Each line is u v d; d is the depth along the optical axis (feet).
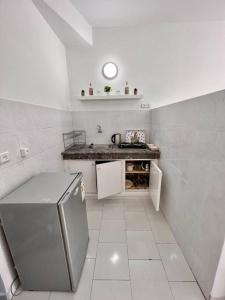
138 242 5.19
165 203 6.30
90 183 7.45
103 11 6.43
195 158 3.90
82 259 4.33
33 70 4.88
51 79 6.23
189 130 4.17
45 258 3.49
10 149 3.68
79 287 3.87
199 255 3.82
